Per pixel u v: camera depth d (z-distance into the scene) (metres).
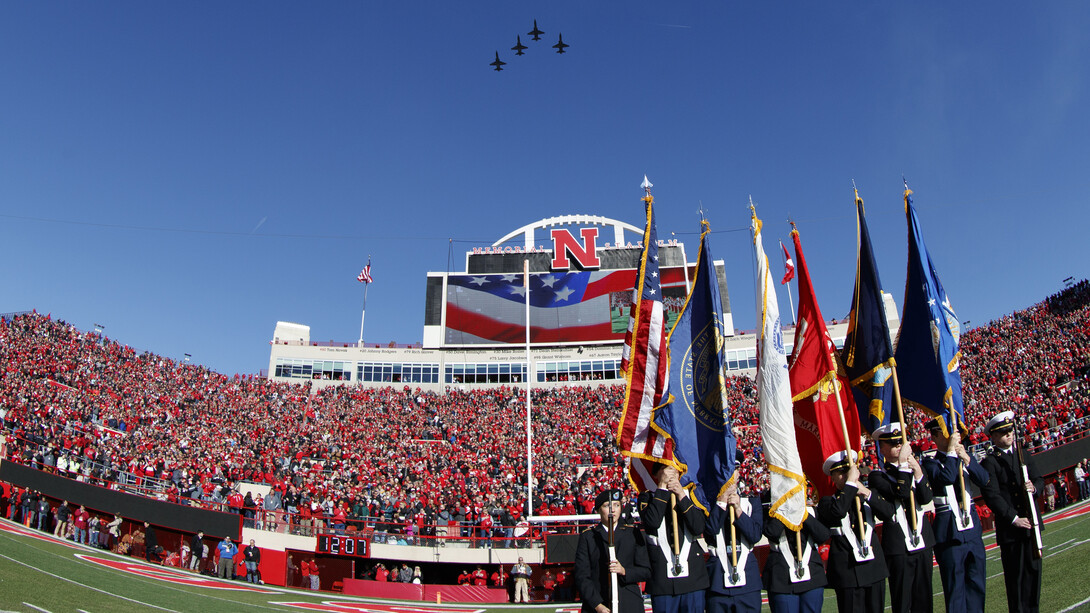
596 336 62.88
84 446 32.00
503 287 65.06
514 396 58.47
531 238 66.19
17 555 18.94
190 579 22.97
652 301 10.96
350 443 45.41
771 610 8.85
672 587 8.09
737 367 63.00
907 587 9.16
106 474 30.31
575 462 42.28
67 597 15.34
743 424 46.91
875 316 12.27
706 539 8.70
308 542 28.86
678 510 8.30
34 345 48.53
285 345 65.50
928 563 9.18
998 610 11.28
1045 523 21.83
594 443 46.09
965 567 9.25
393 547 29.33
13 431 31.27
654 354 10.69
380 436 47.97
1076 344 43.69
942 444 9.62
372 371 65.00
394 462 40.75
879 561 8.81
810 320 11.84
